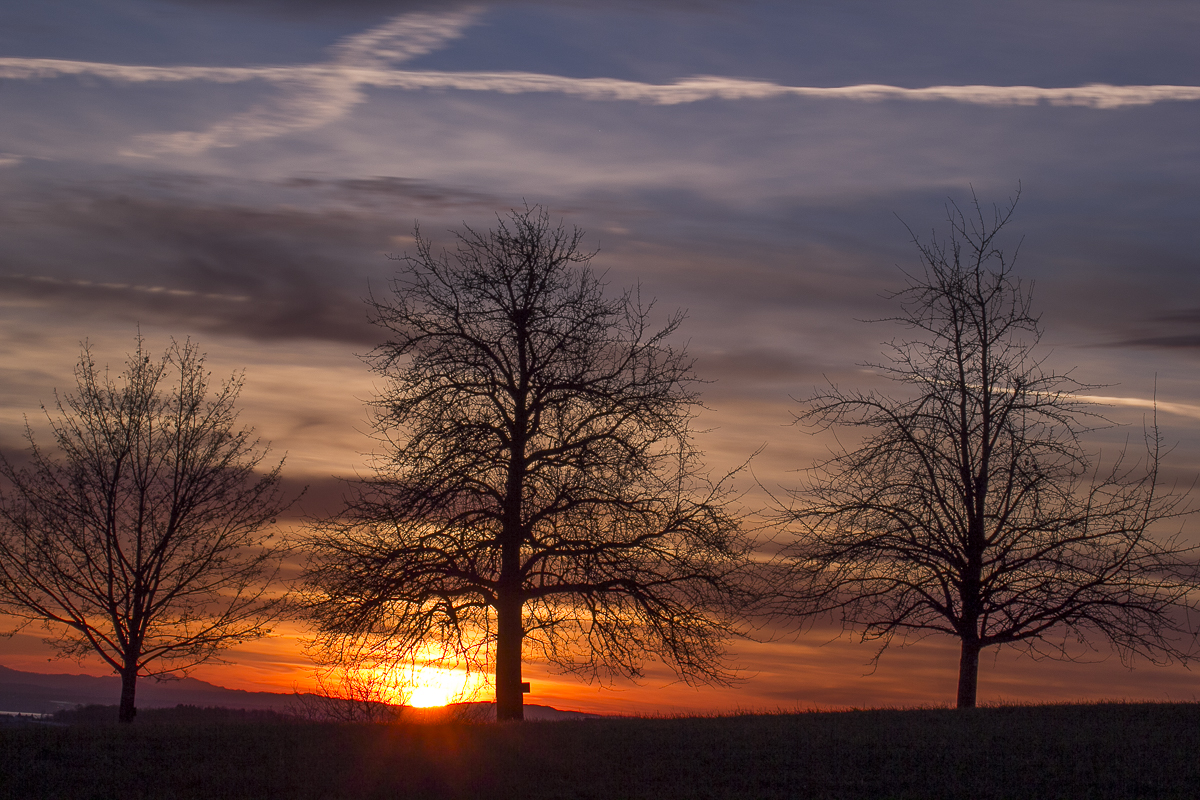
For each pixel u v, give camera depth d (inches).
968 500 780.6
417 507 807.7
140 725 627.5
